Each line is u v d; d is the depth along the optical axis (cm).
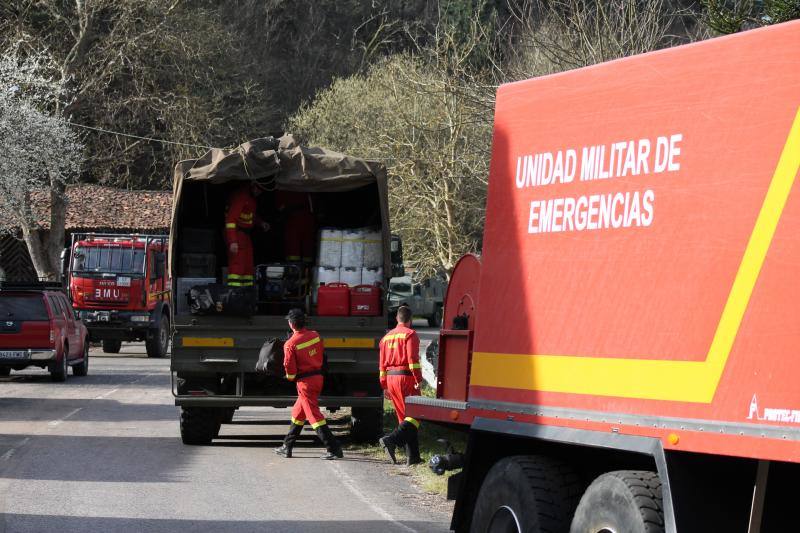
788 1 1429
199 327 1638
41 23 5922
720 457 611
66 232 6178
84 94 5647
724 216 603
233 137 6106
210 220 1884
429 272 5034
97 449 1647
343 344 1655
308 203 1855
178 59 5841
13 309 2817
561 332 720
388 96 5397
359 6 7419
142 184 6900
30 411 2188
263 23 7256
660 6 2639
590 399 684
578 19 2619
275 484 1343
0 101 4841
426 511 1173
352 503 1216
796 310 552
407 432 1486
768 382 560
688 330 614
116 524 1067
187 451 1642
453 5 4672
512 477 745
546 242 747
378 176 1659
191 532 1035
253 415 2234
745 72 602
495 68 3077
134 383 2911
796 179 562
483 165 3691
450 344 906
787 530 590
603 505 650
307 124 5947
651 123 664
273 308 1786
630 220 671
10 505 1170
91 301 3884
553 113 756
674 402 616
